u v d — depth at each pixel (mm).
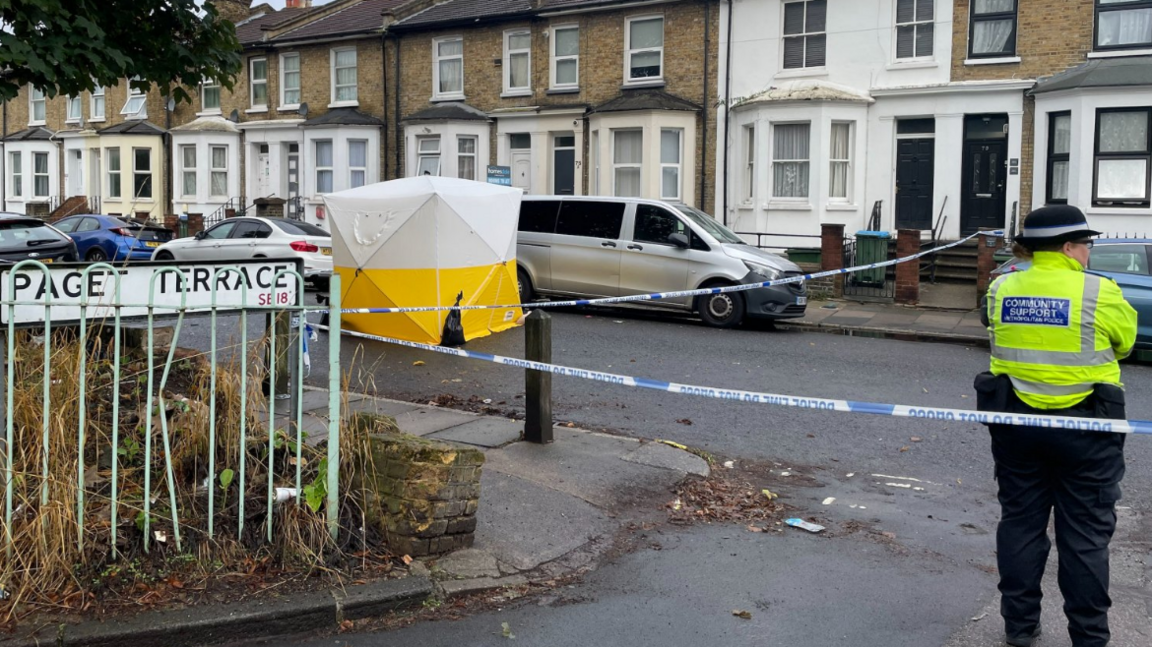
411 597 4723
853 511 6465
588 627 4625
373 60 27359
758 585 5164
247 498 5090
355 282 12906
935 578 5297
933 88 19656
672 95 22625
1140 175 17766
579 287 15906
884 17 20219
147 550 4641
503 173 19484
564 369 6059
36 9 6816
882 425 8719
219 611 4363
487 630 4566
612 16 23375
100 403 5594
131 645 4156
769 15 21359
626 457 7277
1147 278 12133
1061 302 4227
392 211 12547
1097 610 4203
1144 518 6344
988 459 7727
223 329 12711
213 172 30469
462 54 25891
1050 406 4230
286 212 28875
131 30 7898
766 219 21109
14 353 4781
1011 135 19203
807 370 11391
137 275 4953
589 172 23906
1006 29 19312
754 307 14562
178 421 5516
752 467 7441
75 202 32438
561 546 5562
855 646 4465
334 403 4984
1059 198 18750
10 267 4555
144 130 31531
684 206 16016
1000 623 4715
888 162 20375
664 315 16094
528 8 24656
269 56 29406
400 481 5102
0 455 4516
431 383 10266
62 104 34906
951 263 19547
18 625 4121
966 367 11688
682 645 4453
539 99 24656
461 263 12648
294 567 4812
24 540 4387
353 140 27453
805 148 20781
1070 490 4242
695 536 5902
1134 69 17672
